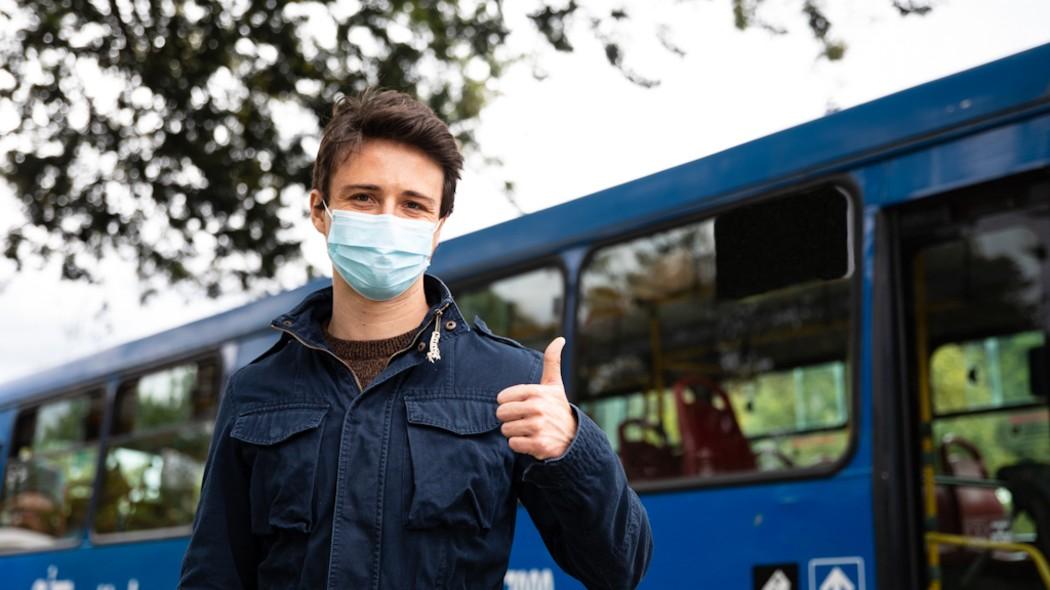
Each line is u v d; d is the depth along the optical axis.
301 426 2.14
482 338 2.26
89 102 9.91
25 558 9.48
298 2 9.62
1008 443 4.00
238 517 2.24
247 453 2.20
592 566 2.12
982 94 4.18
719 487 4.74
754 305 4.86
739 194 4.99
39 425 9.94
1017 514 3.95
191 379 8.34
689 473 4.93
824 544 4.29
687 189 5.24
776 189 4.84
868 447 4.26
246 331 7.91
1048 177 3.98
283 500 2.11
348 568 2.04
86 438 9.30
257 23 9.58
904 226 4.39
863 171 4.53
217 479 2.24
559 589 5.24
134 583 8.24
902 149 4.40
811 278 4.62
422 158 2.25
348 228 2.19
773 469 4.60
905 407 4.24
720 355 4.96
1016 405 4.00
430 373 2.18
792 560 4.39
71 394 9.63
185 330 8.54
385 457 2.10
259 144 10.06
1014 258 4.05
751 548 4.54
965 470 4.08
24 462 9.96
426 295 2.36
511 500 2.16
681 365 5.11
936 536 4.09
